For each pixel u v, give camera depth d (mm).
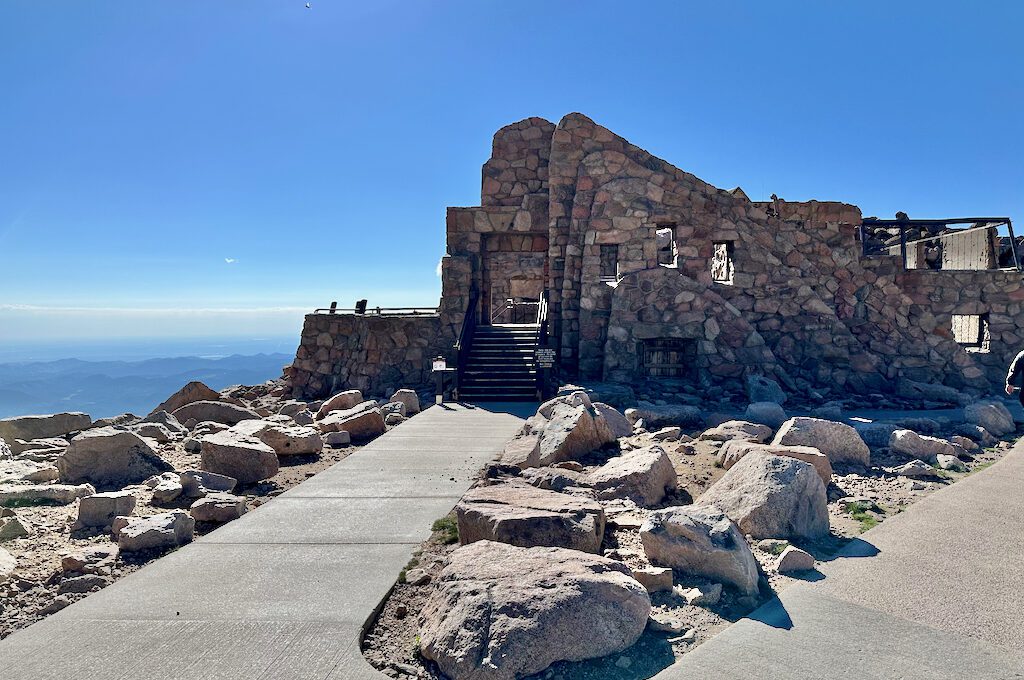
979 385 17438
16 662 3328
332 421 11406
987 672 3141
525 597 3543
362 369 19688
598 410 10375
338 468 8094
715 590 4137
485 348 18422
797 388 16406
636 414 11867
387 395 19000
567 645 3379
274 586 4355
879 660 3271
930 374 17859
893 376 17859
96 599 4148
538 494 5723
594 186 19109
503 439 10203
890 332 18484
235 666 3299
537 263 28984
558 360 18906
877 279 18875
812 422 8328
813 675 3145
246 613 3926
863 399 15648
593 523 4945
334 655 3426
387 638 3738
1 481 7457
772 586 4359
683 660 3320
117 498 6059
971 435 10234
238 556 4953
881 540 5219
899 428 9219
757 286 18625
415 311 20453
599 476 7016
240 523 5809
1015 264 18906
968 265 20641
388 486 7164
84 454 7844
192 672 3236
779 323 18375
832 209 19062
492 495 5656
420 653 3535
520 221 20641
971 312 18469
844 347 17922
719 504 5867
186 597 4172
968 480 7234
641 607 3650
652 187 18859
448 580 3820
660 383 16344
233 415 13398
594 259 18547
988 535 5273
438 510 6211
